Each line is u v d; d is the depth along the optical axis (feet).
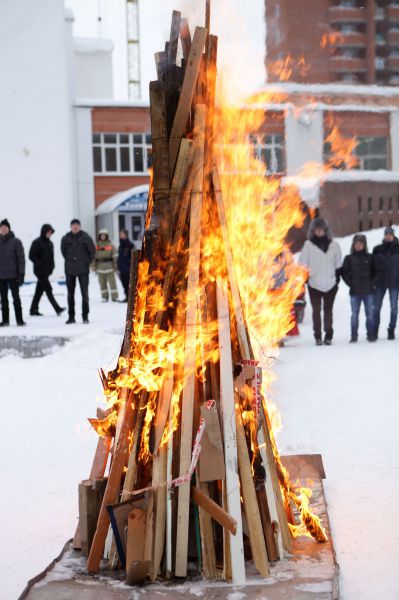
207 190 13.52
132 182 120.47
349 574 12.68
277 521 12.91
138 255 13.58
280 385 30.22
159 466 12.55
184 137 13.26
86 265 48.49
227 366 12.83
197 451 12.43
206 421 12.51
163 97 13.01
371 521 15.02
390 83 131.44
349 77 128.36
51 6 103.71
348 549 13.73
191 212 13.10
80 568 12.73
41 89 105.81
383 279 43.88
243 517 12.83
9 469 19.39
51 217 106.73
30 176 106.11
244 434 12.71
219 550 12.62
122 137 120.16
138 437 12.88
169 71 13.16
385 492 16.70
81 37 142.00
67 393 29.78
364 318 55.11
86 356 37.29
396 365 34.63
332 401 26.89
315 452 20.12
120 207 111.24
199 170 13.12
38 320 51.65
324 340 43.16
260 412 13.15
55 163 106.63
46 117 105.91
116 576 12.39
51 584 12.05
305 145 106.63
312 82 121.39
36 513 16.10
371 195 105.09
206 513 12.44
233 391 12.74
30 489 17.72
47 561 13.64
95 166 119.85
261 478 12.96
